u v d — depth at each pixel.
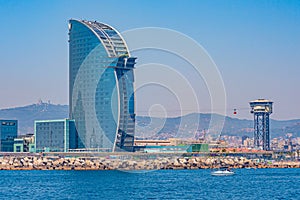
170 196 182.12
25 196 185.38
